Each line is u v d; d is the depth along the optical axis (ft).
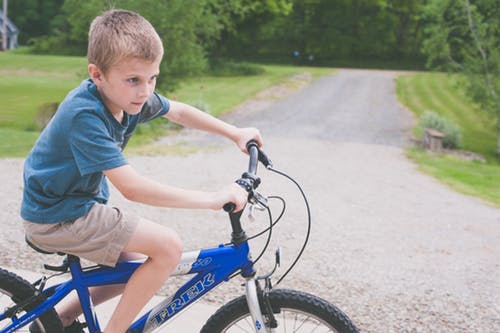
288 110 65.05
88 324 7.52
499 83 51.37
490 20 52.49
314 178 30.48
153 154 34.91
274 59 182.19
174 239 7.06
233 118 57.41
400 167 36.96
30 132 40.37
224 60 119.65
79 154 6.52
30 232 7.02
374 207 24.67
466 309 13.20
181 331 10.32
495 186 33.27
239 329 9.30
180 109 8.13
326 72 121.39
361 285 14.46
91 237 6.88
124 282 7.38
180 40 47.14
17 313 7.59
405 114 67.72
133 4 44.80
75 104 6.58
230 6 92.84
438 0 51.83
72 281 7.36
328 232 19.69
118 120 7.08
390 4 180.96
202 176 29.25
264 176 29.89
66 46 183.42
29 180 6.91
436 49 53.16
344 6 179.63
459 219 23.66
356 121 59.67
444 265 16.79
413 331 11.77
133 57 6.39
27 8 204.54
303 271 15.25
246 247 7.39
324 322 7.30
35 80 82.99
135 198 6.66
